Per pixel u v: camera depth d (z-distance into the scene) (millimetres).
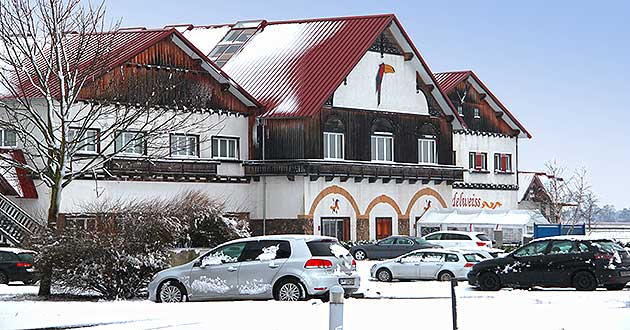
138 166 57438
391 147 71312
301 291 29891
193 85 61875
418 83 73500
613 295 33312
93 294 35031
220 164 63938
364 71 69500
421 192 74000
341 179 67812
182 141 61062
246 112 66062
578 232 74938
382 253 63094
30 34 37906
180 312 25703
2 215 52188
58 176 35531
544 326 22859
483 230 73562
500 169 87125
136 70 58000
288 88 67312
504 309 27359
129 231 34156
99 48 42281
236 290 30453
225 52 73688
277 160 65750
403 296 33719
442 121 75125
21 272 42906
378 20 70188
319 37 71312
